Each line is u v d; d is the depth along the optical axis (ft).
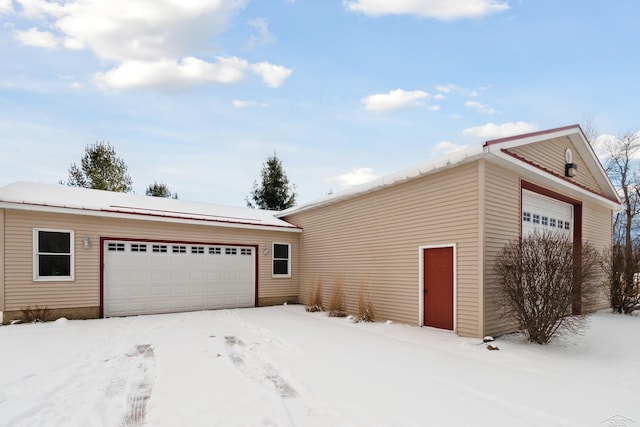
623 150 73.61
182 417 11.78
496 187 25.12
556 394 13.87
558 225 33.47
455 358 19.04
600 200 37.35
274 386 14.73
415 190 29.48
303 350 20.74
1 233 28.86
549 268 21.67
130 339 23.62
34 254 30.22
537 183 29.48
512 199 26.48
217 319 32.45
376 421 11.46
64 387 14.67
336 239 39.04
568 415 11.99
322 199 40.04
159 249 36.83
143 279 35.70
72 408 12.59
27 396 13.67
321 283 41.06
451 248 26.35
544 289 21.68
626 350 20.90
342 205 38.34
